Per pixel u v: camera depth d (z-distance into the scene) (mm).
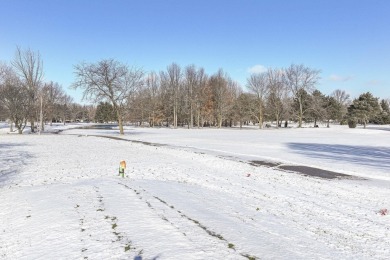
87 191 10453
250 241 6500
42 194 10453
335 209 10195
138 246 6027
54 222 7496
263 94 83250
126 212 8016
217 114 86500
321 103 87562
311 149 29922
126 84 50562
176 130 66812
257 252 5945
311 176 16281
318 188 13469
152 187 11523
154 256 5590
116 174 15891
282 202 10969
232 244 6242
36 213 8344
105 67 48781
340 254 6441
